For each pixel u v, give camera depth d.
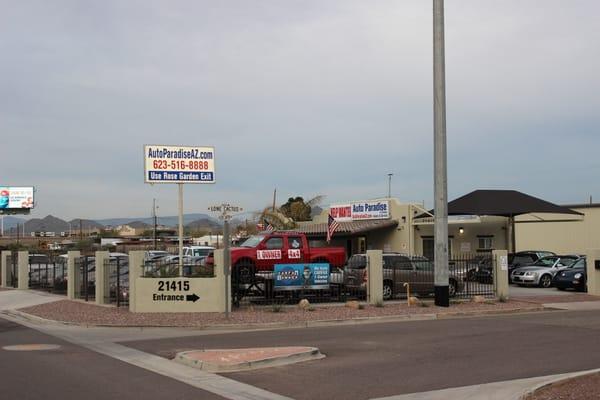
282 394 9.02
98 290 23.14
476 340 14.10
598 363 11.12
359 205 42.69
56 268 30.67
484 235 40.47
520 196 36.62
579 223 43.34
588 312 20.83
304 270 21.59
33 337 15.52
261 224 45.72
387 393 8.96
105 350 13.30
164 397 8.81
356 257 23.66
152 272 20.53
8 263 34.81
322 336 15.09
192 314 19.25
